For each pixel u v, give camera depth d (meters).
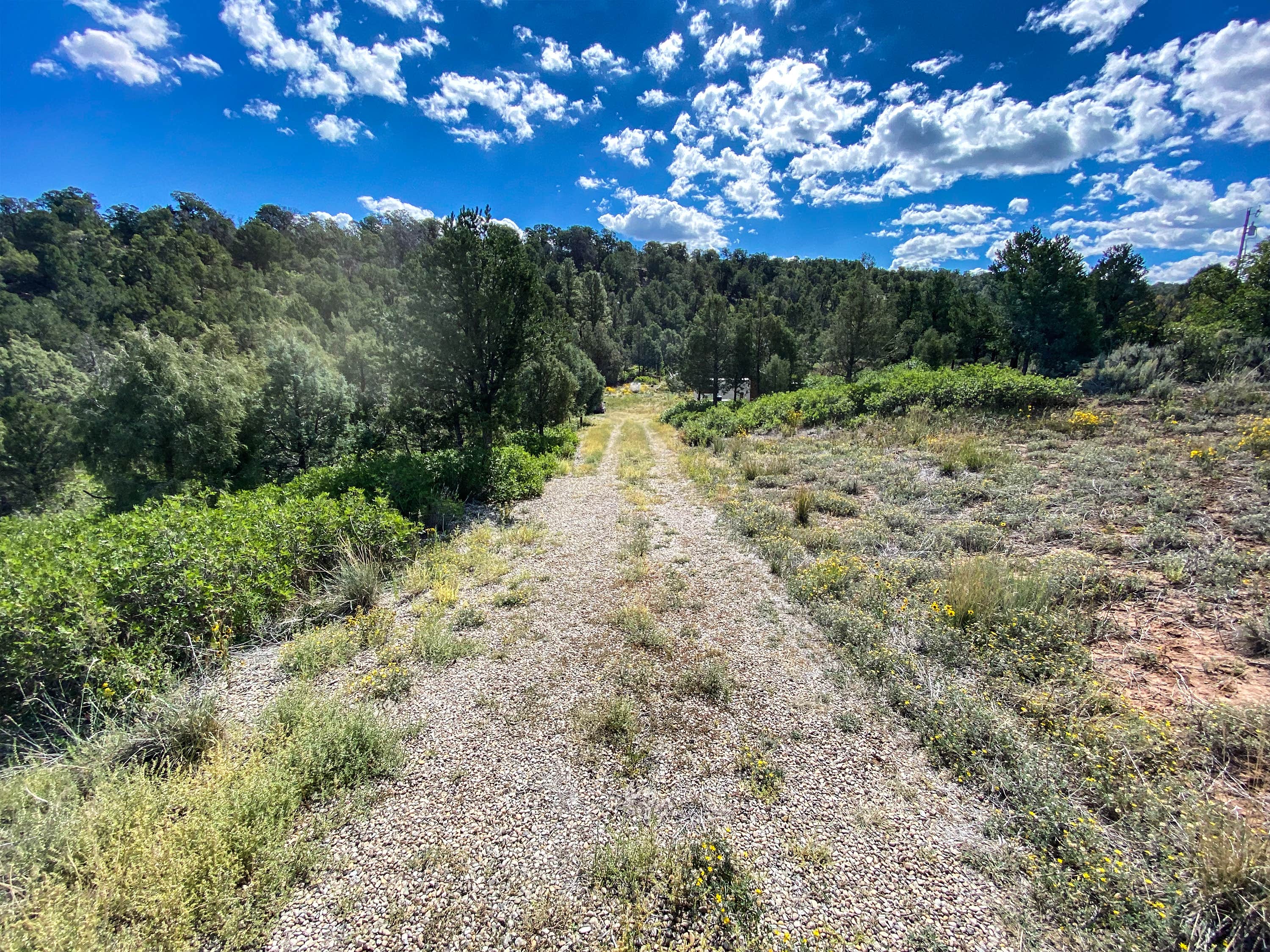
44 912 2.01
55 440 23.19
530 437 18.56
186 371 15.62
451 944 2.10
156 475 15.18
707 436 17.09
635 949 2.06
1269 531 4.52
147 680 3.66
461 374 12.54
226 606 4.55
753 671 4.01
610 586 5.82
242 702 3.76
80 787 2.87
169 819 2.51
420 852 2.51
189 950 2.02
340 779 2.92
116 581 4.13
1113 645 3.67
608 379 56.94
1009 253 19.30
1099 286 22.66
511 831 2.62
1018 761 2.78
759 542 6.72
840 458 10.35
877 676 3.79
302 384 17.66
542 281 12.99
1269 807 2.35
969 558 5.37
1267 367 9.57
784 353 31.09
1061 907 2.11
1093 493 6.10
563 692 3.84
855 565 5.48
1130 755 2.71
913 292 37.69
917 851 2.43
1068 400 10.61
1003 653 3.71
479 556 6.93
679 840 2.54
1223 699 3.00
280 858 2.40
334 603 5.32
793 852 2.45
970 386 12.15
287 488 9.15
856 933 2.08
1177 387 9.77
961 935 2.04
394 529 6.67
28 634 3.46
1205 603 3.85
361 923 2.18
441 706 3.71
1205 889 2.02
